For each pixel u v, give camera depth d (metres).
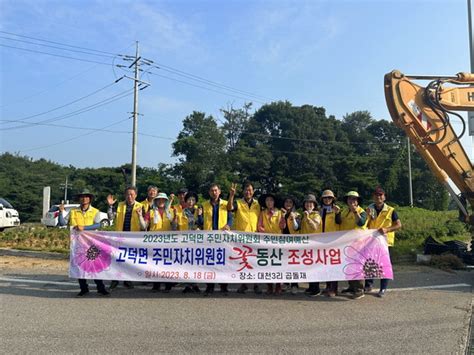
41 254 11.89
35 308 6.36
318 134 56.88
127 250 7.34
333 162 51.72
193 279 7.20
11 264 10.55
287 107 59.97
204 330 5.36
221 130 54.03
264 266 7.22
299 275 7.16
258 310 6.27
